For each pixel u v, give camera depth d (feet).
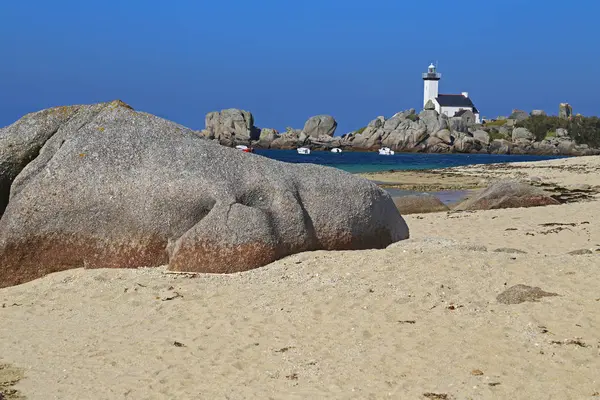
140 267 37.78
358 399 21.08
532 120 488.85
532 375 22.24
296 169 41.68
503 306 28.84
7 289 36.73
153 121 41.29
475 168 178.81
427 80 532.73
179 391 22.38
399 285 32.07
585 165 160.04
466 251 37.78
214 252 36.99
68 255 38.17
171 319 29.73
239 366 24.29
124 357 25.70
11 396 22.47
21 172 39.73
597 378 21.81
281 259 38.01
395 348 25.05
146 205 38.14
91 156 39.37
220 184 38.65
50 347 27.25
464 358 23.82
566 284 30.99
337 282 33.19
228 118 463.42
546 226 58.13
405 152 440.86
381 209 42.57
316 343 26.05
